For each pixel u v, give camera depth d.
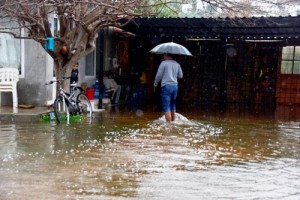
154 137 7.23
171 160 5.58
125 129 8.02
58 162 5.27
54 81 8.99
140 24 11.98
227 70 15.12
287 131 8.52
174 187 4.38
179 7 12.20
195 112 11.68
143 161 5.46
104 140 6.82
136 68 14.92
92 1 7.69
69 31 9.00
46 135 7.07
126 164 5.28
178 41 15.21
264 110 12.80
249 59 14.90
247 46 14.86
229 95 15.17
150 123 8.97
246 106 14.02
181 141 6.95
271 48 14.66
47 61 9.95
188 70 15.34
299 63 14.49
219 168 5.25
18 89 10.05
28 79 10.01
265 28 11.66
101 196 4.02
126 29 13.10
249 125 9.25
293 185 4.59
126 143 6.61
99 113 10.59
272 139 7.52
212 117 10.55
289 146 6.88
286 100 14.70
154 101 14.60
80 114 9.34
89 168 5.02
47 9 8.60
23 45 9.95
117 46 14.28
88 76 12.27
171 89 8.96
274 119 10.53
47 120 8.69
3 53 10.02
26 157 5.49
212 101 15.27
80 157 5.57
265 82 14.84
